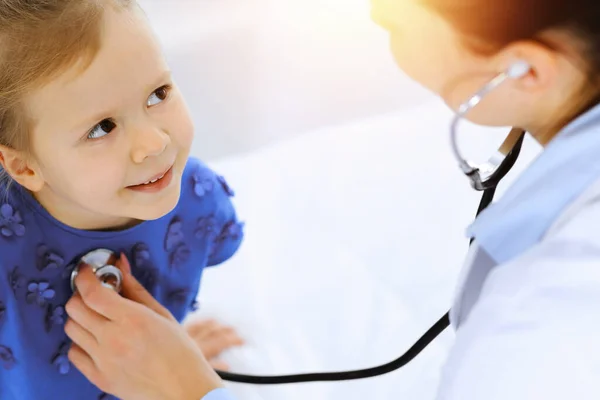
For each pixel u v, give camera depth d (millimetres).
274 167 1707
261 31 1857
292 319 1457
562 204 582
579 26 525
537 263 542
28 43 667
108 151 719
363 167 1726
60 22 664
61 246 822
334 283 1523
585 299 511
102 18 676
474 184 709
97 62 676
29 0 664
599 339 499
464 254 1580
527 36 536
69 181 741
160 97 748
